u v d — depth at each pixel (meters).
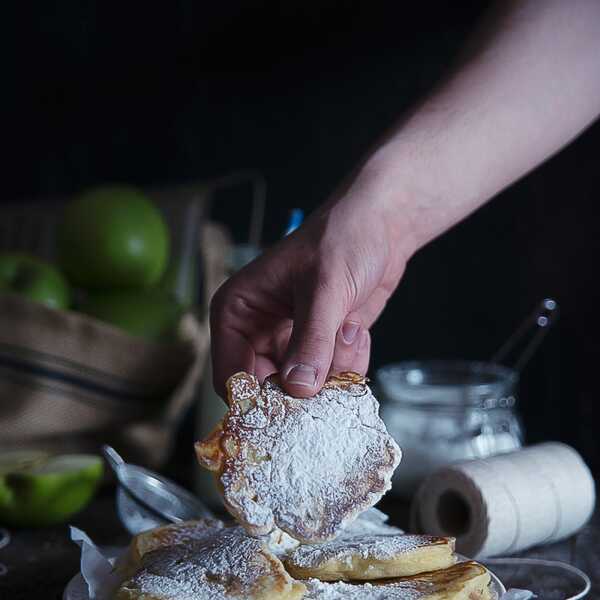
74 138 1.48
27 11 1.47
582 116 0.95
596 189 1.32
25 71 1.49
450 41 1.34
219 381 0.87
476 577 0.73
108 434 1.12
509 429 1.07
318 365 0.76
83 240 1.14
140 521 0.96
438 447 1.04
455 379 1.12
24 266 1.12
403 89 1.37
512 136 0.92
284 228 1.42
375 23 1.36
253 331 0.87
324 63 1.39
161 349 1.11
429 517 0.93
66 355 1.09
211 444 0.74
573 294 1.34
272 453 0.73
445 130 0.91
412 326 1.39
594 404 1.34
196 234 1.29
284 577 0.72
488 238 1.36
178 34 1.43
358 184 0.88
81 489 0.99
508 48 0.94
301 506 0.72
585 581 0.85
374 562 0.74
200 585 0.72
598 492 1.08
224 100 1.43
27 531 0.99
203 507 0.97
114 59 1.46
